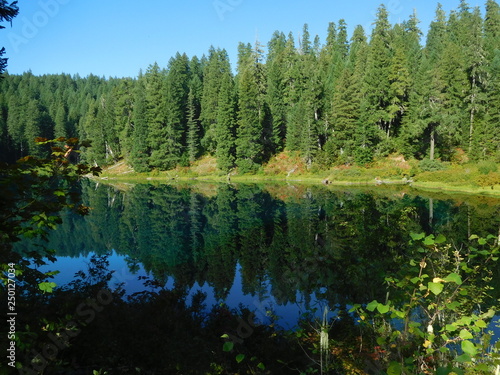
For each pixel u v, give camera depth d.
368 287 8.54
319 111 63.22
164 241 20.58
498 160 44.44
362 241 13.65
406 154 53.00
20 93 109.94
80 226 24.98
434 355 4.10
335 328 7.29
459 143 52.31
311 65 74.50
